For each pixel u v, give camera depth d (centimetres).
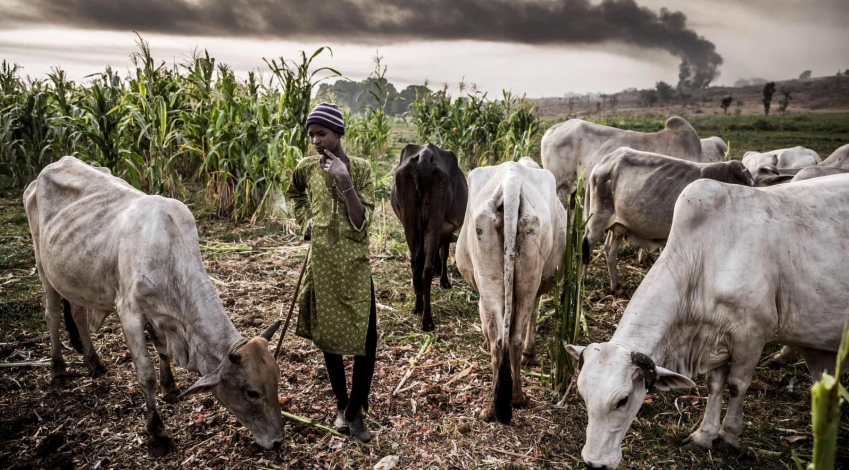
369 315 317
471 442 341
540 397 394
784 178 631
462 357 448
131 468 309
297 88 828
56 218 360
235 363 289
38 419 347
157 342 335
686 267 329
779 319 330
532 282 358
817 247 321
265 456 321
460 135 1182
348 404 337
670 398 402
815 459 147
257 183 816
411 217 521
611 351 292
